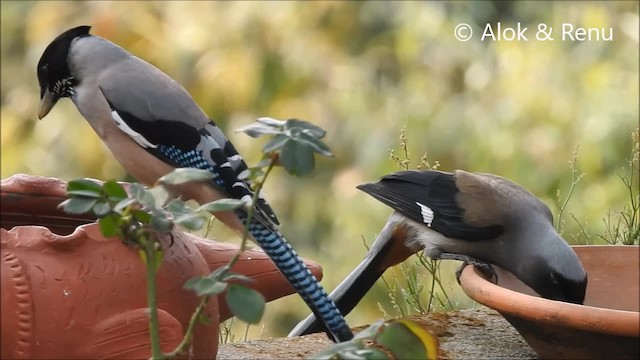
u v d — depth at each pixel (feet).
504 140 54.29
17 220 20.03
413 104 57.21
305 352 24.11
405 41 58.18
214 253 21.09
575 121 53.52
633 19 56.24
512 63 55.88
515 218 28.32
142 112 24.64
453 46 57.82
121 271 18.16
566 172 52.70
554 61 55.52
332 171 58.34
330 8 60.08
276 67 59.16
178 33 58.80
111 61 25.49
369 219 54.95
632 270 25.58
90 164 58.65
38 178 19.77
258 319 16.22
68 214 20.27
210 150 24.36
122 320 18.06
